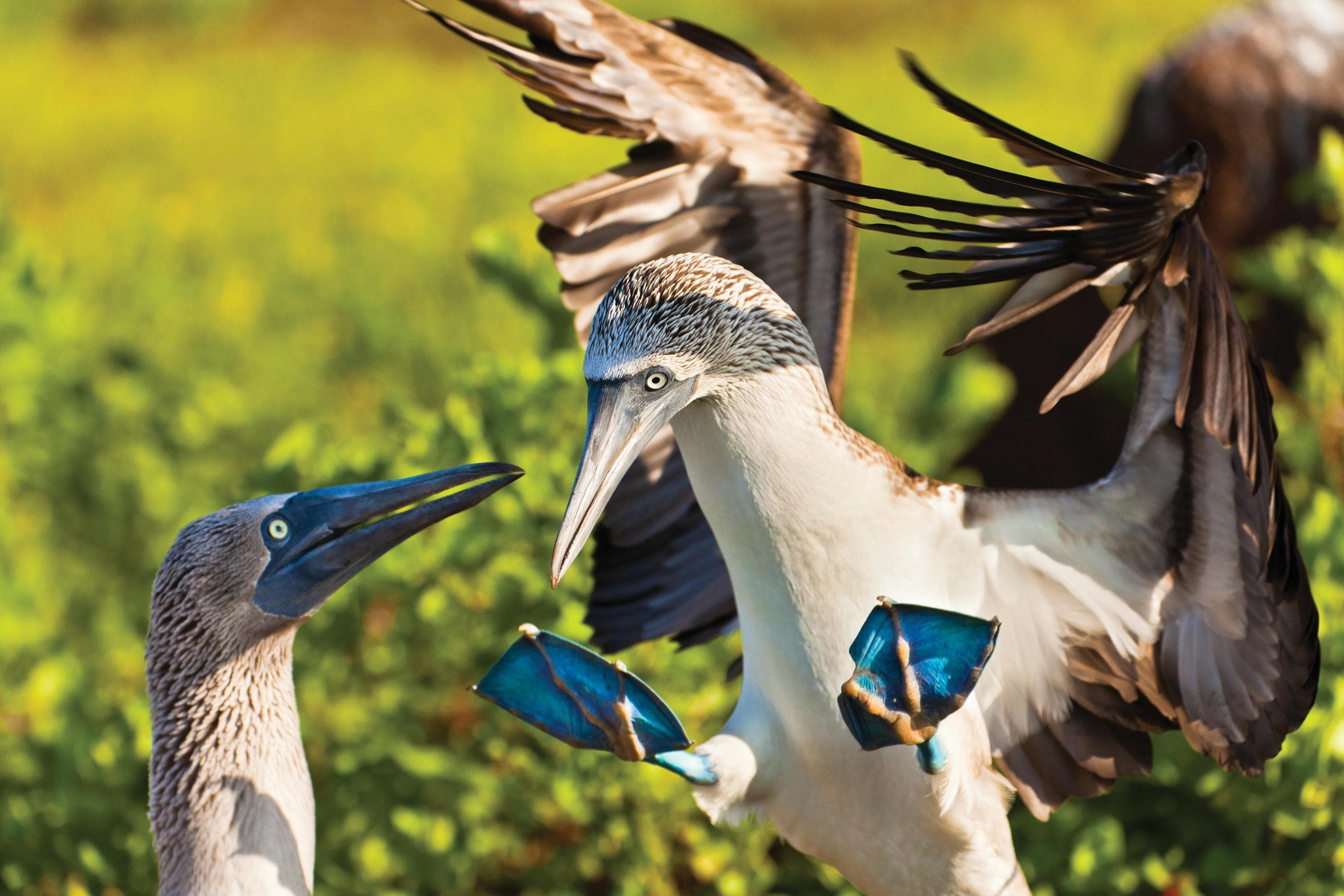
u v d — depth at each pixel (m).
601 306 4.65
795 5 33.03
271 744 5.21
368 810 7.33
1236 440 4.50
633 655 7.03
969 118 3.89
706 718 7.18
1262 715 5.17
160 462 11.05
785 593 4.80
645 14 31.47
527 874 7.41
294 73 29.41
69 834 7.09
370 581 7.45
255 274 17.66
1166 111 10.67
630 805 7.12
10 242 10.72
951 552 4.93
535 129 23.16
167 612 5.14
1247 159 10.40
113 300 15.70
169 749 5.16
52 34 32.62
